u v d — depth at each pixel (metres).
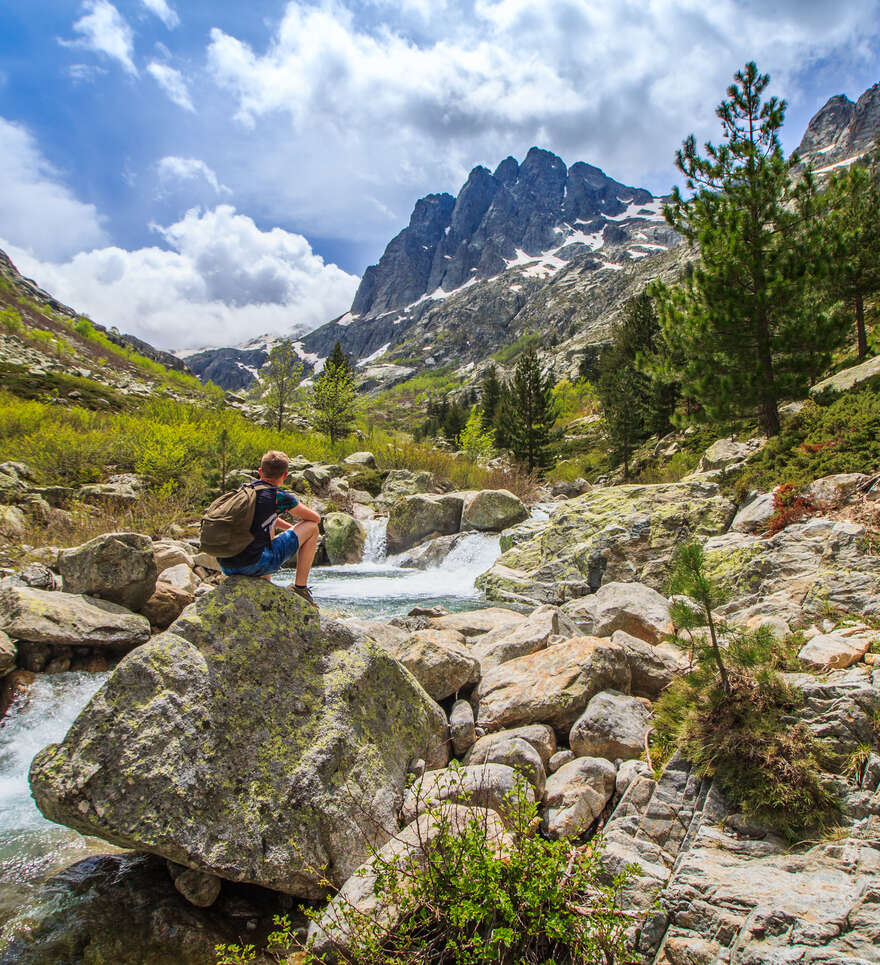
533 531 15.60
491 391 57.94
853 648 4.94
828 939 2.69
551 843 3.28
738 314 14.42
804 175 14.57
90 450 21.64
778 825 3.53
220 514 4.38
